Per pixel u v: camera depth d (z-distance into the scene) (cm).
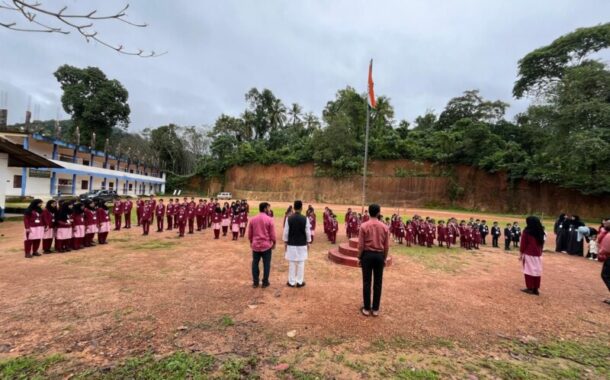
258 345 415
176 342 415
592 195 3762
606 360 414
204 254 1016
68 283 658
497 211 4319
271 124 7438
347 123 5416
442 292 696
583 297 709
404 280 791
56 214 986
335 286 700
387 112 5650
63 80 5616
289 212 1185
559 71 4412
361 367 370
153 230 1605
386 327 488
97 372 340
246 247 1179
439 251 1308
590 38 3997
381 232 537
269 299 596
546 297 695
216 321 486
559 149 3222
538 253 716
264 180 6050
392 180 5056
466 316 555
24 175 3167
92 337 423
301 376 346
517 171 4109
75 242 1032
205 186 7025
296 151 6072
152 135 7219
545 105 3444
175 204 1653
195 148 7594
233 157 6594
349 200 5191
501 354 421
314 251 1174
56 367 349
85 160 4425
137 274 746
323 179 5503
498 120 5178
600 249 700
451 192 4669
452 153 4706
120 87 5697
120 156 5003
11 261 848
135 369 348
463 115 5612
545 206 4028
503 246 1572
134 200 4119
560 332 504
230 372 348
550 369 386
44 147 3634
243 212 1452
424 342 445
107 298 573
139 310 521
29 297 570
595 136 2828
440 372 367
